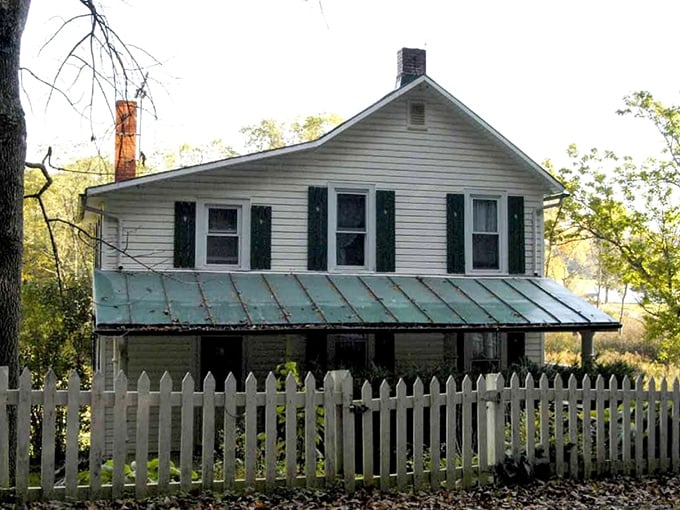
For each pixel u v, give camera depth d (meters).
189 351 15.84
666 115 24.11
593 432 9.23
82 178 36.19
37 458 15.24
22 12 8.96
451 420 8.27
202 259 16.23
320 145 16.78
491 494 7.91
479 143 18.28
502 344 17.89
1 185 8.57
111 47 11.47
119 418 7.12
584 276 61.38
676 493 8.33
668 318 23.03
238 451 11.02
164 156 49.03
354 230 17.33
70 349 18.23
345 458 7.83
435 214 17.84
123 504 6.91
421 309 15.53
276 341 16.45
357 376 13.91
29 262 32.97
